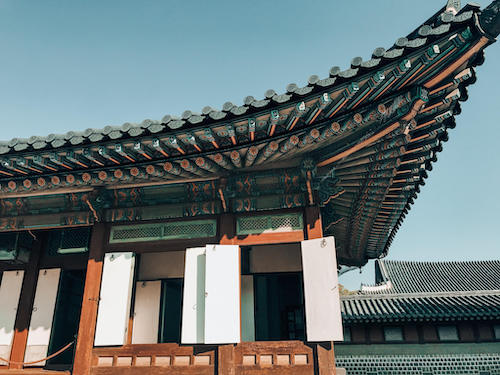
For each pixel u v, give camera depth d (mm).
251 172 7719
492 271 22953
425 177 8930
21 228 8633
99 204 8180
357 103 5730
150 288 9305
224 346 6844
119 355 7246
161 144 6531
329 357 6512
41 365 8414
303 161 7227
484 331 15234
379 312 15773
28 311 8938
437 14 5211
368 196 8891
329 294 6688
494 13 4309
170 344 7172
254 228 7641
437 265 25578
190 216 8078
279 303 11453
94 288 7812
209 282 7027
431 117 6305
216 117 5969
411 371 15102
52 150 6727
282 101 5625
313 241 7184
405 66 4793
